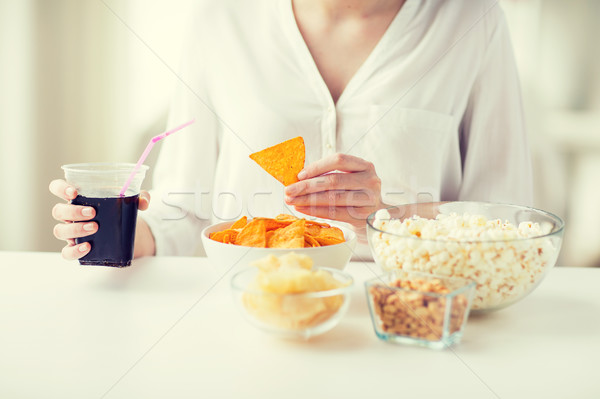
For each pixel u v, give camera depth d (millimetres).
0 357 675
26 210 1889
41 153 1841
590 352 694
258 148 1317
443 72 1321
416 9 1299
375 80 1315
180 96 1392
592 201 1761
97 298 806
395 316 696
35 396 618
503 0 1723
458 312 693
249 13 1341
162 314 766
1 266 909
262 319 685
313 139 1321
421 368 662
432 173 1343
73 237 840
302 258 723
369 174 1062
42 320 750
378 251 760
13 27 1762
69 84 1788
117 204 835
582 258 1788
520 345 706
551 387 635
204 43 1357
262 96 1325
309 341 709
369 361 673
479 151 1380
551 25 1718
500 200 1343
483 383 640
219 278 875
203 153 1393
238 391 624
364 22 1302
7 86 1803
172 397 615
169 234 1182
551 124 1758
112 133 1801
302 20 1317
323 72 1329
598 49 1712
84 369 656
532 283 735
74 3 1730
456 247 714
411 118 1318
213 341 707
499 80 1352
